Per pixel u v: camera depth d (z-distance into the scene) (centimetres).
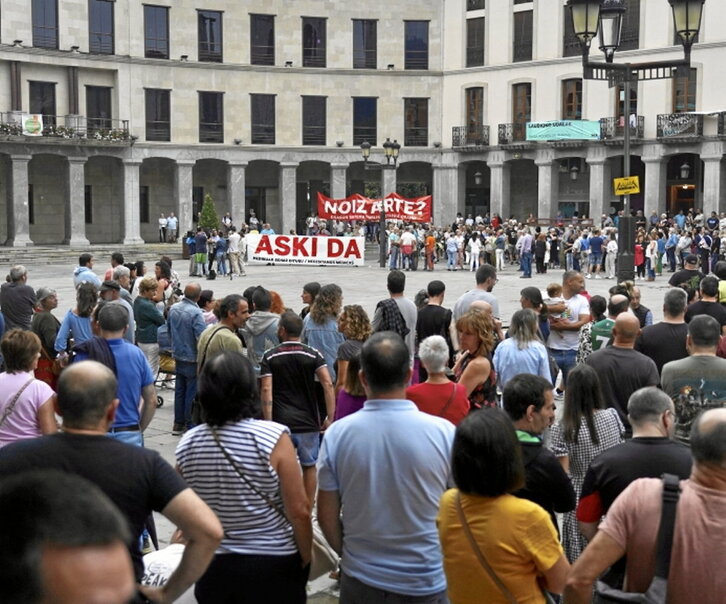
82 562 154
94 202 4650
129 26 4447
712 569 330
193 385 1057
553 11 4459
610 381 668
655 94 4209
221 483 415
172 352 1128
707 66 4069
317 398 762
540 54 4516
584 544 547
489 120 4722
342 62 4831
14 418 580
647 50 4206
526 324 757
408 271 3488
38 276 3256
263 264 3612
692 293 1225
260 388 725
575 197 4644
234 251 3139
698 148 4122
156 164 4784
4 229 4416
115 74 4441
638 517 351
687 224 3809
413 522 407
